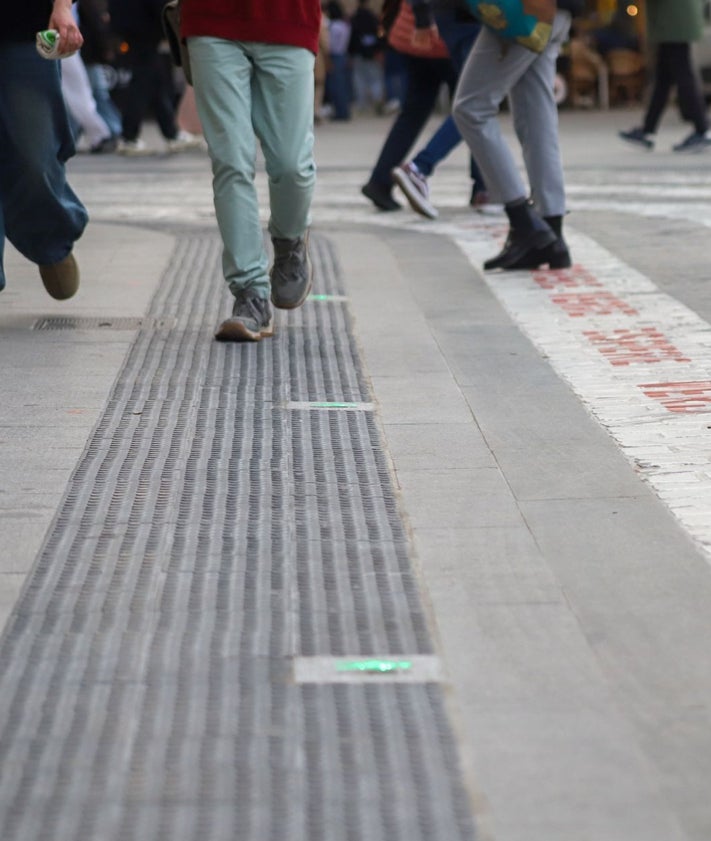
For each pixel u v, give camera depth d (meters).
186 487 5.04
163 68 21.30
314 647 3.79
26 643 3.80
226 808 3.02
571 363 6.95
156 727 3.36
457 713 3.43
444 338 7.52
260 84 7.11
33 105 6.91
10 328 7.58
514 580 4.22
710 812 2.99
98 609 4.02
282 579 4.23
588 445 5.56
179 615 3.98
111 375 6.58
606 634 3.85
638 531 4.61
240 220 7.22
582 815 2.98
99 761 3.21
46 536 4.55
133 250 10.38
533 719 3.39
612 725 3.36
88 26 20.89
